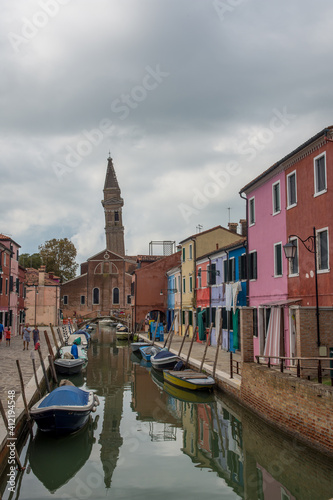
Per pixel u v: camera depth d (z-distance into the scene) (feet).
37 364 74.64
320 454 34.83
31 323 188.55
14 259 127.65
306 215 54.95
